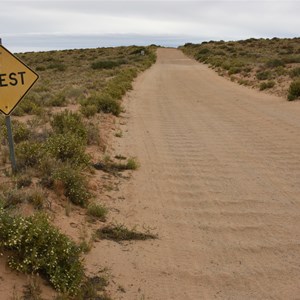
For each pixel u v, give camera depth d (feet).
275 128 44.27
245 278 16.39
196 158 33.47
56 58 222.07
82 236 18.15
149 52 250.78
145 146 37.17
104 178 27.09
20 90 21.70
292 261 17.75
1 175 22.90
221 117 52.54
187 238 19.63
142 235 19.45
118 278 15.71
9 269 13.80
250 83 91.25
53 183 21.88
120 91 70.79
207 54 211.00
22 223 14.47
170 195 25.23
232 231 20.49
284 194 25.50
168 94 79.10
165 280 15.99
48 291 13.47
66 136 28.68
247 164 31.73
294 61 122.42
